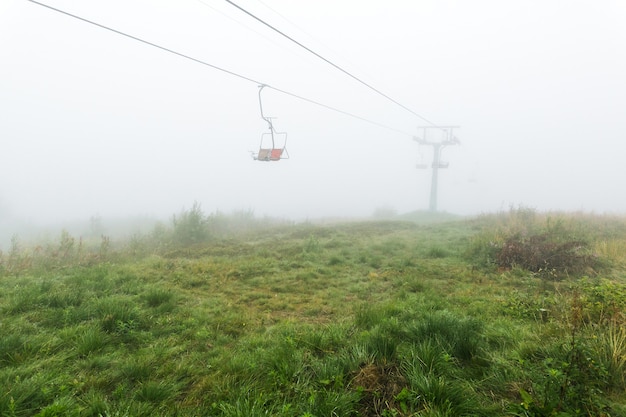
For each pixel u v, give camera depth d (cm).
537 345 319
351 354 324
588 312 385
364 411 242
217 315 500
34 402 254
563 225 1054
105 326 416
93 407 246
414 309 467
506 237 909
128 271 715
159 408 256
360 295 606
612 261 722
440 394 242
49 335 381
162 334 420
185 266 799
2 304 469
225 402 255
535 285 593
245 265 814
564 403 218
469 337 336
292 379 287
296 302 579
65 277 647
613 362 263
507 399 246
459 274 703
